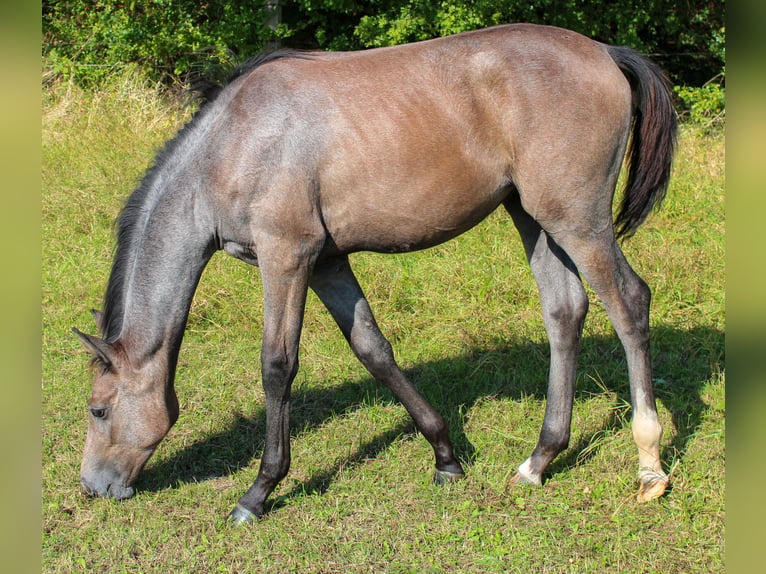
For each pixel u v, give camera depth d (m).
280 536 3.20
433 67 3.19
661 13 10.95
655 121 3.26
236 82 3.28
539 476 3.50
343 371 4.61
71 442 3.93
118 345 3.34
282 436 3.30
